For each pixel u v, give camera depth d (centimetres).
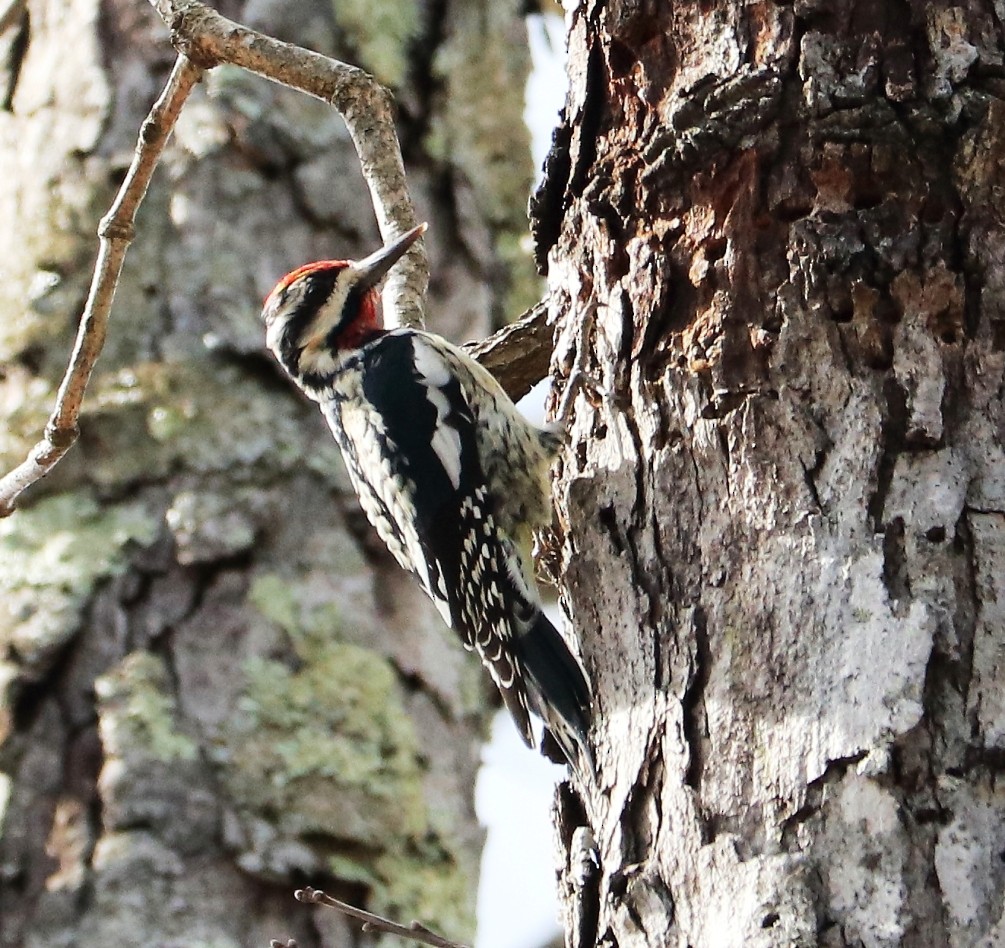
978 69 782
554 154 925
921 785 704
